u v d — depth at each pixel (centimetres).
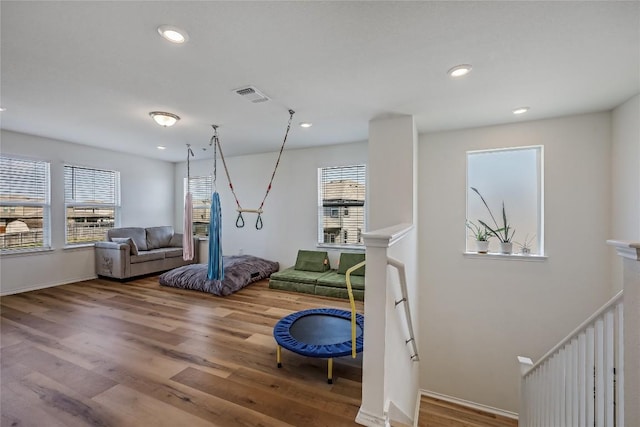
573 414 172
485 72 229
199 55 206
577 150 325
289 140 469
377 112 320
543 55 203
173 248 620
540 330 341
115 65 220
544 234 340
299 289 450
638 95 267
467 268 374
